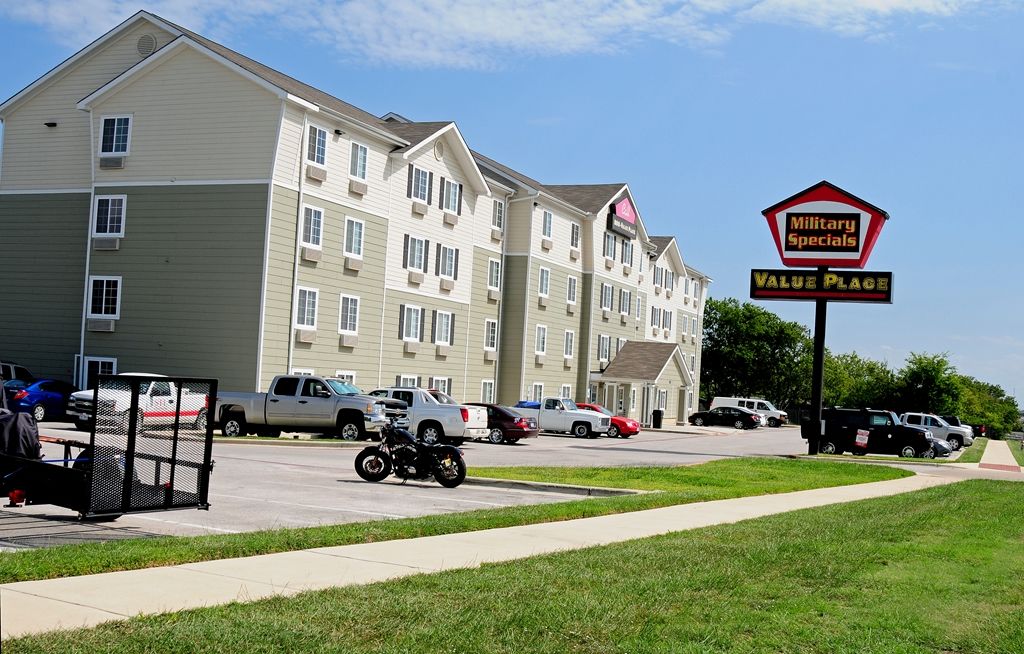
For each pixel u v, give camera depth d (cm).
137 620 740
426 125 4516
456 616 799
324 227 3744
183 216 3591
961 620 888
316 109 3600
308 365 3697
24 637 673
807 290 3812
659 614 847
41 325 3831
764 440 5431
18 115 3966
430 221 4494
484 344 5128
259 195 3491
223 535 1161
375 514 1522
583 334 6100
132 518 1341
